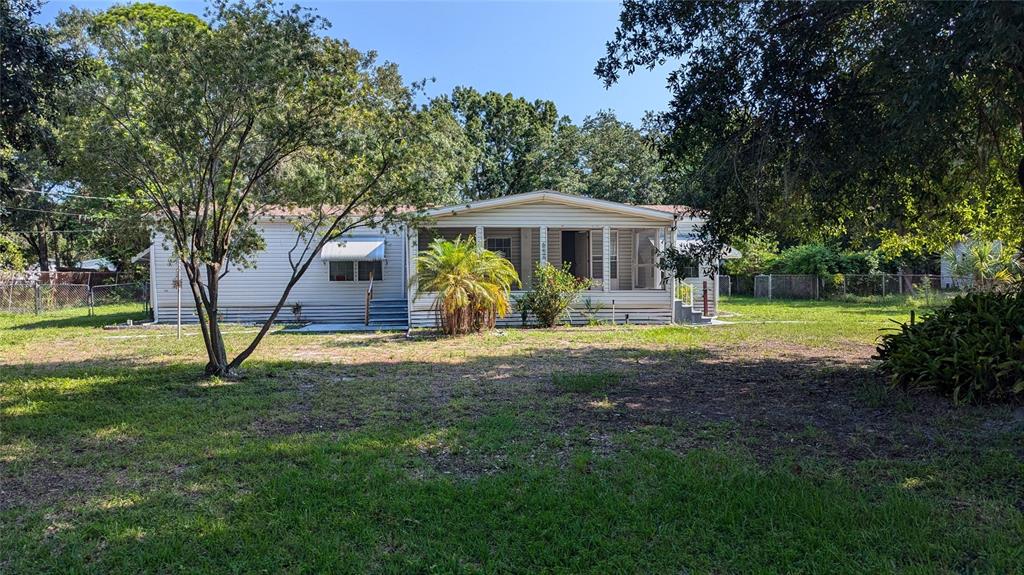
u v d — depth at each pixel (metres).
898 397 6.77
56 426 6.14
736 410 6.56
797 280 28.77
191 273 8.84
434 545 3.45
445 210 16.30
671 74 7.46
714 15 7.07
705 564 3.21
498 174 35.53
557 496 4.09
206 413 6.69
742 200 7.96
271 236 19.12
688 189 8.30
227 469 4.77
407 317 17.30
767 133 7.02
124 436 5.79
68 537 3.58
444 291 14.46
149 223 8.77
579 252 19.97
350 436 5.67
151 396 7.65
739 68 7.22
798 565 3.19
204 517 3.83
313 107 8.12
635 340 13.45
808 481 4.29
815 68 6.99
